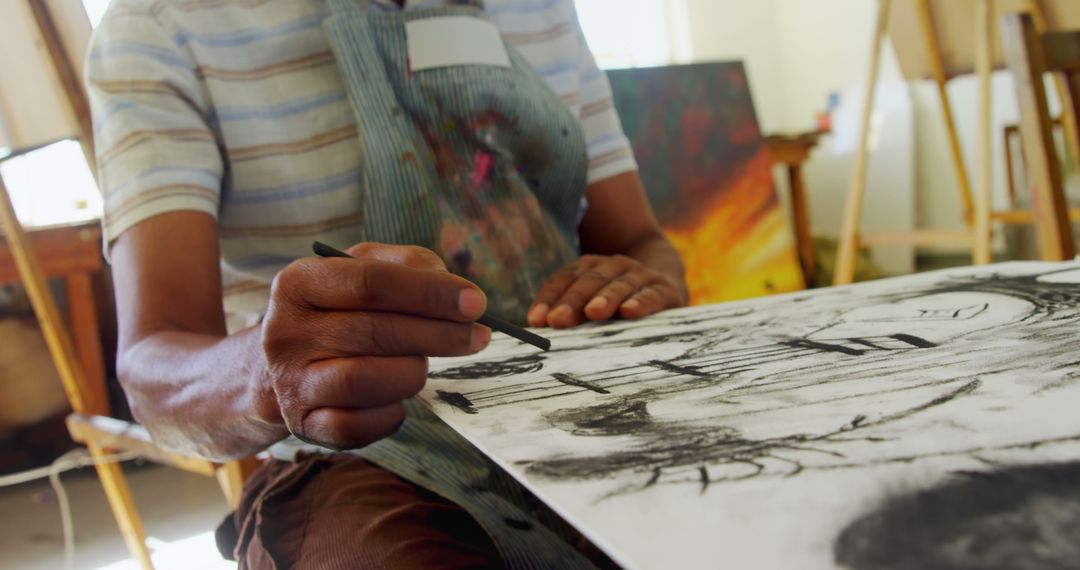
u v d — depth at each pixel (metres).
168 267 0.57
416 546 0.42
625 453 0.27
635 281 0.67
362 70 0.67
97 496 2.03
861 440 0.26
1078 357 0.33
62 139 1.04
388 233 0.66
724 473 0.24
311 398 0.37
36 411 2.28
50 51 0.86
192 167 0.61
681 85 1.83
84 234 2.13
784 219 1.82
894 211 3.41
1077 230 1.75
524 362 0.47
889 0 1.79
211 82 0.65
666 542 0.20
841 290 0.64
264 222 0.68
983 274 0.62
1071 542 0.18
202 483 2.03
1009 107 2.98
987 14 1.66
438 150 0.70
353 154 0.68
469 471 0.52
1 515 1.94
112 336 2.51
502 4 0.82
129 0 0.64
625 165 0.91
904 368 0.35
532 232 0.73
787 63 3.98
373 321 0.36
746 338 0.48
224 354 0.45
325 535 0.46
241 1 0.67
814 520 0.20
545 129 0.75
